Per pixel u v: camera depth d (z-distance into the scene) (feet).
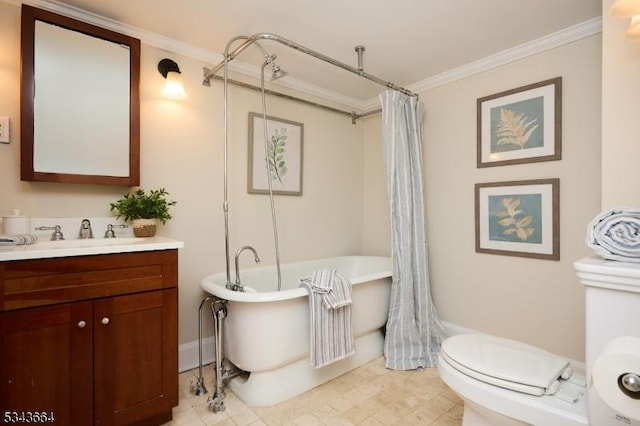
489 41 6.96
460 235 8.27
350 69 7.03
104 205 6.12
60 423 4.07
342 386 6.32
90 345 4.29
